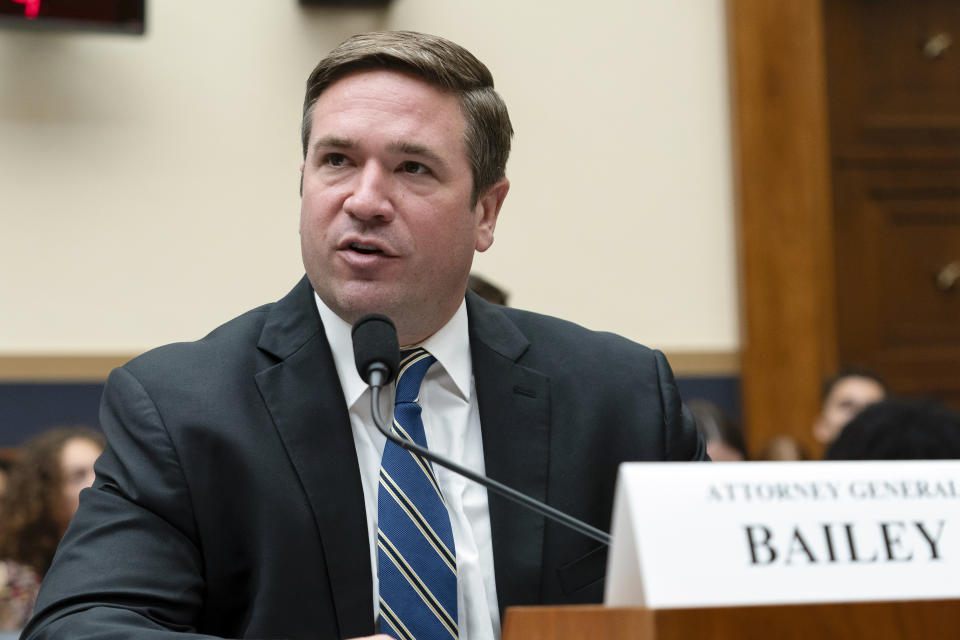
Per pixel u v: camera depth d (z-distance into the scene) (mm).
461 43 9711
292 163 9438
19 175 9094
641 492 2531
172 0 9344
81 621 3205
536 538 3730
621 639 2480
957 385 10836
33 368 9031
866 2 10891
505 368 3973
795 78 10047
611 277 9867
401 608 3480
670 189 10000
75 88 9188
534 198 9789
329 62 3764
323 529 3572
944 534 2627
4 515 7621
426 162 3682
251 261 9367
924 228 10898
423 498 3611
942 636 2510
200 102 9352
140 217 9242
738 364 9969
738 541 2508
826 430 9141
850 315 10727
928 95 10930
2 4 8727
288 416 3688
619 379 4059
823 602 2484
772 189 10000
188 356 3816
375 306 3678
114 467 3623
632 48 10000
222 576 3570
